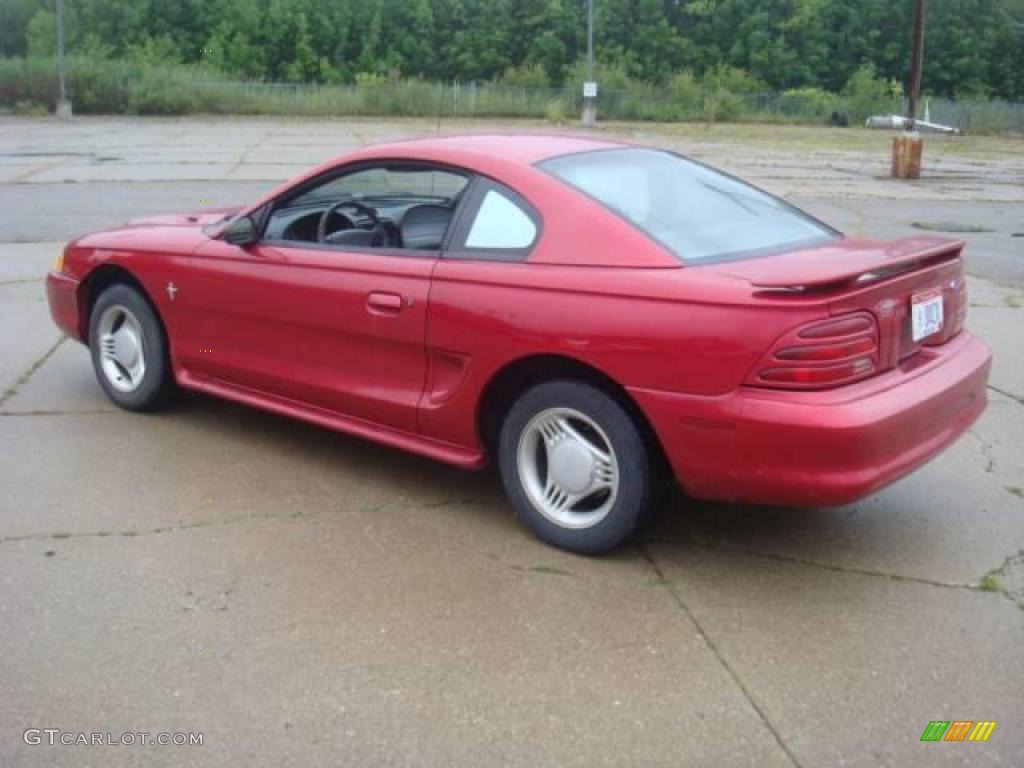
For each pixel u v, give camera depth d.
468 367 4.24
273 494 4.72
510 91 52.91
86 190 16.61
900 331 3.86
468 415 4.30
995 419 6.00
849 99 59.47
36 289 9.02
